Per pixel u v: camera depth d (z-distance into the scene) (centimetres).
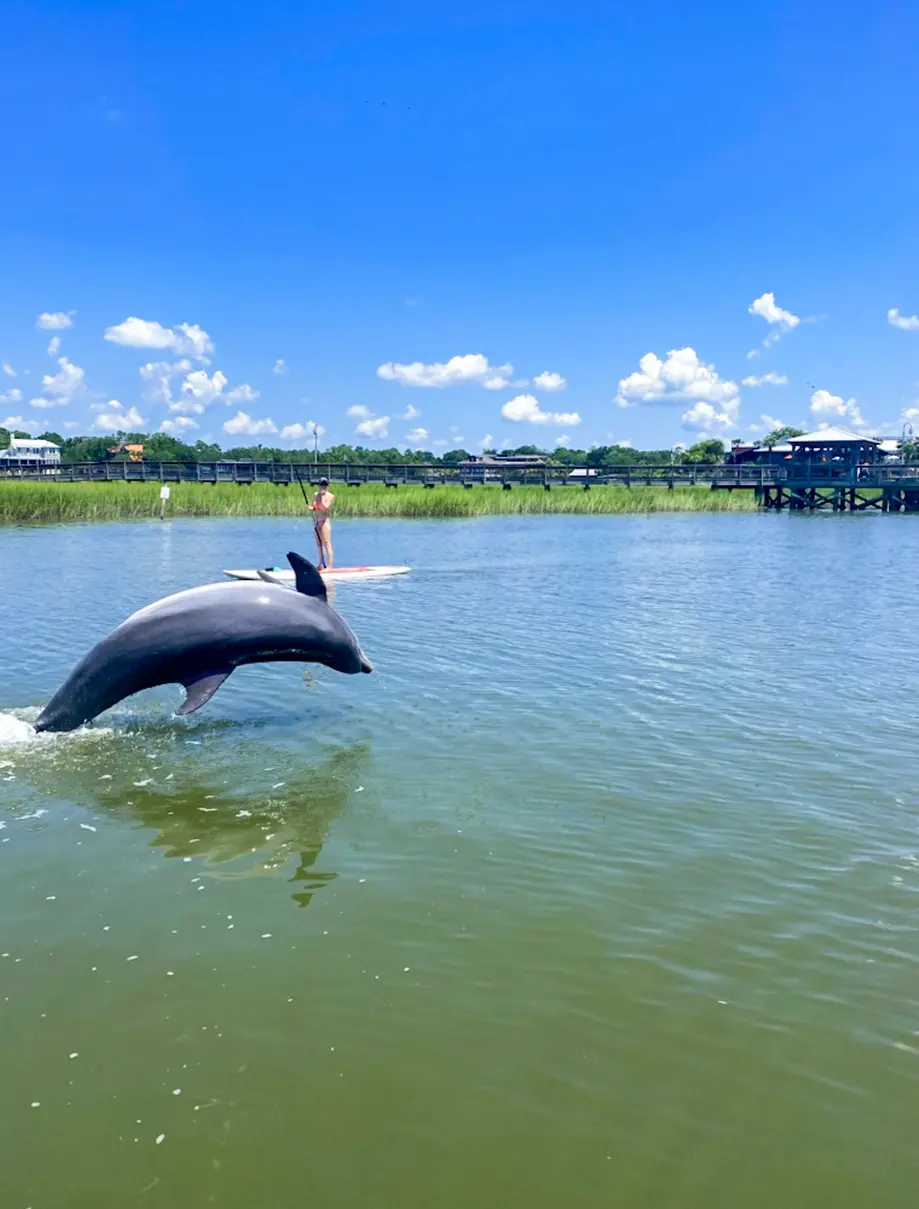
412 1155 400
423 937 567
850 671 1238
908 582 2219
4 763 862
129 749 903
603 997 511
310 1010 495
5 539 3247
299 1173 390
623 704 1067
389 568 2366
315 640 995
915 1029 488
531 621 1614
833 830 726
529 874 649
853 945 564
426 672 1215
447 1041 473
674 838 709
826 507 6950
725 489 6588
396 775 836
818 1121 423
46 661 1221
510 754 894
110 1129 412
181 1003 499
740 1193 384
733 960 548
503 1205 376
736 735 955
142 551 2809
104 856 671
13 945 552
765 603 1853
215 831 715
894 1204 379
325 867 657
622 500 5725
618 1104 432
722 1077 450
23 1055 457
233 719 1003
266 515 4703
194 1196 378
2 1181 384
